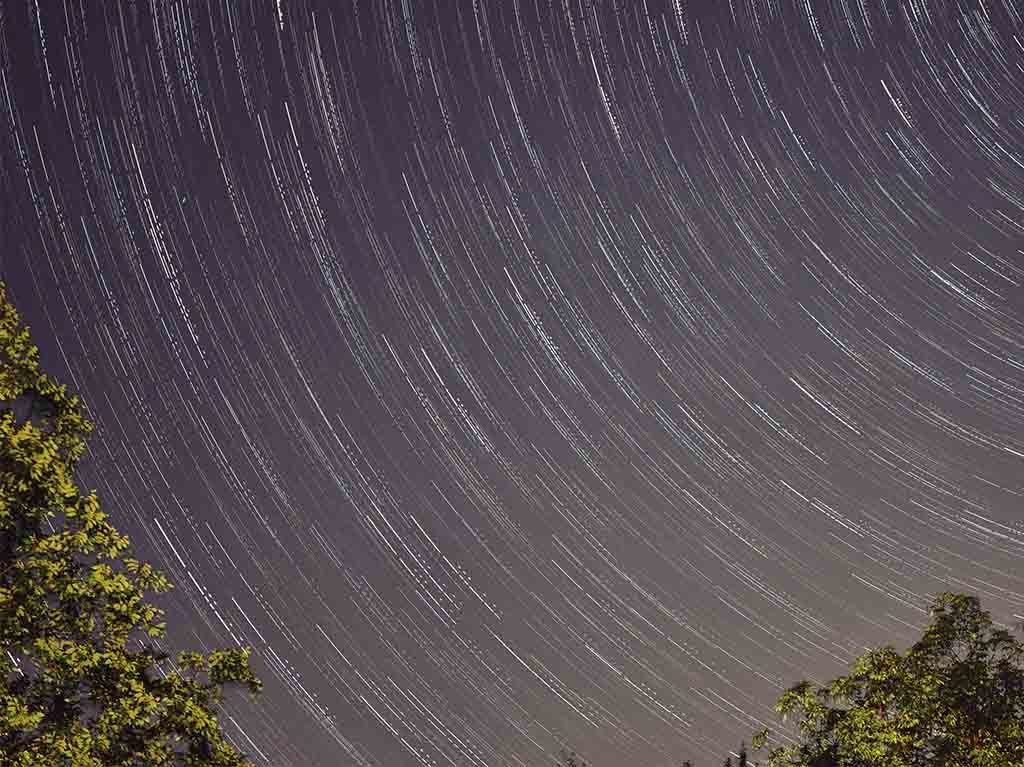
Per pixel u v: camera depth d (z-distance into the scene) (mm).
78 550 8328
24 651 7945
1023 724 11062
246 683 9203
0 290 8883
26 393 8820
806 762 12211
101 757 8297
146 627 8570
